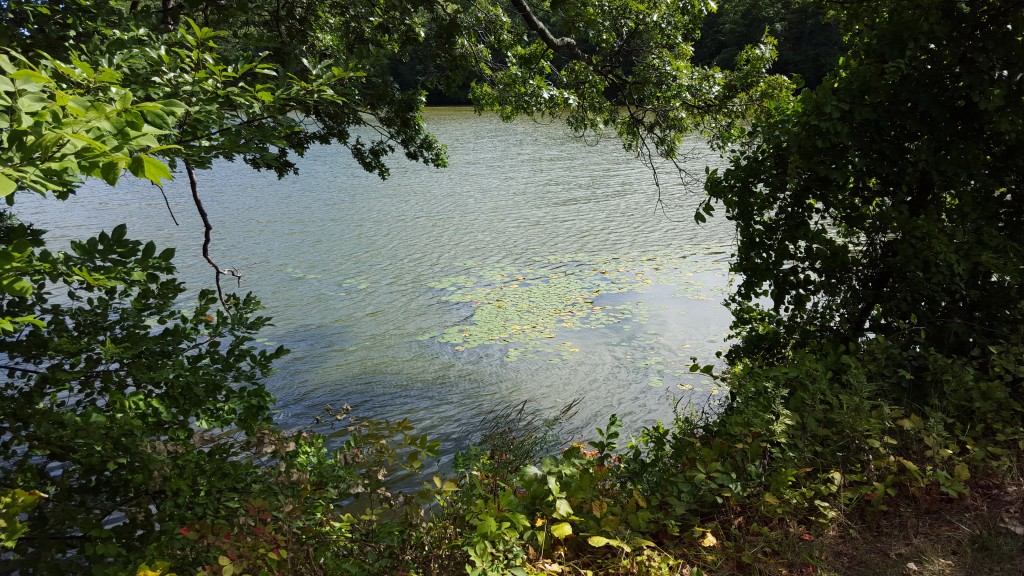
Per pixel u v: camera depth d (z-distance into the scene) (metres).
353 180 25.75
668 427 7.64
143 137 1.70
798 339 5.02
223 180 25.56
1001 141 4.83
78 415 3.44
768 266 5.03
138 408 3.59
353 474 3.28
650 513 3.22
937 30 4.48
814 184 4.81
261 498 3.18
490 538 2.67
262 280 13.87
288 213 20.11
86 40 3.83
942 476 3.33
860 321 4.95
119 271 3.32
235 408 3.99
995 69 4.45
